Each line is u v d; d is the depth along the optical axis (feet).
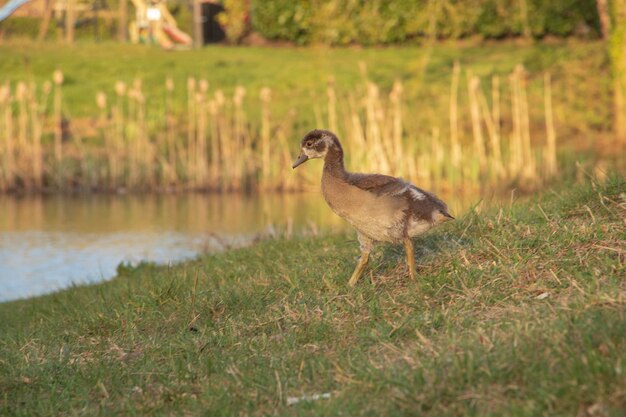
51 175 83.66
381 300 26.71
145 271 44.55
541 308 22.95
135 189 83.10
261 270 35.12
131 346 27.20
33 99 84.48
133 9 136.98
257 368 23.24
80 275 50.67
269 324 26.76
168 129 91.04
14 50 115.96
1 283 48.88
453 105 81.05
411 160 79.05
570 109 95.14
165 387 23.13
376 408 19.29
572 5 119.65
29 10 131.34
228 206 74.64
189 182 83.20
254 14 127.34
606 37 108.58
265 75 107.65
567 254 26.58
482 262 28.19
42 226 65.87
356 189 27.61
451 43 121.60
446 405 18.86
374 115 80.53
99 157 85.40
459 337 22.13
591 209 30.81
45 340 29.50
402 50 119.65
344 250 35.68
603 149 85.40
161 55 116.47
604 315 20.89
